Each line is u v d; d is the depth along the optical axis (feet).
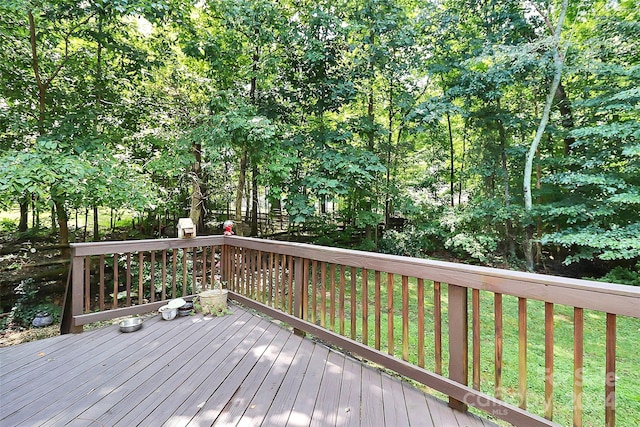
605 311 4.11
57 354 7.81
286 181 23.93
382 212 30.55
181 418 5.38
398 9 24.77
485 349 11.87
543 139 27.04
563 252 26.96
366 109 30.14
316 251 8.66
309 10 23.48
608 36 20.86
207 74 22.62
